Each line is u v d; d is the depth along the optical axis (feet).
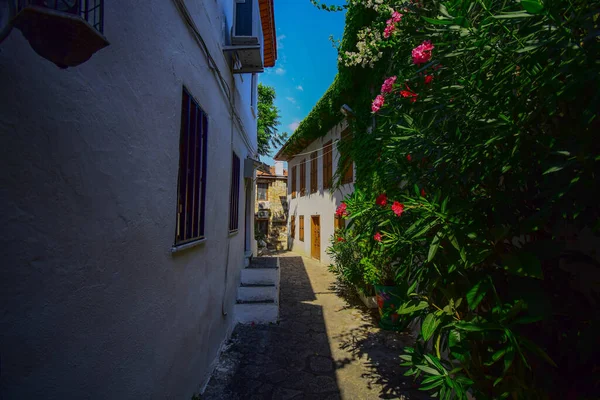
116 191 4.59
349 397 9.29
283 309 18.53
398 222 7.53
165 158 6.49
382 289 15.11
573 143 4.07
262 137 52.44
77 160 3.71
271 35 20.80
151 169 5.82
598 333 4.21
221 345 12.23
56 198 3.37
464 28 4.73
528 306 4.60
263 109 52.29
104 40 2.77
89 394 3.92
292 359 11.75
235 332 14.42
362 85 21.70
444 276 6.28
